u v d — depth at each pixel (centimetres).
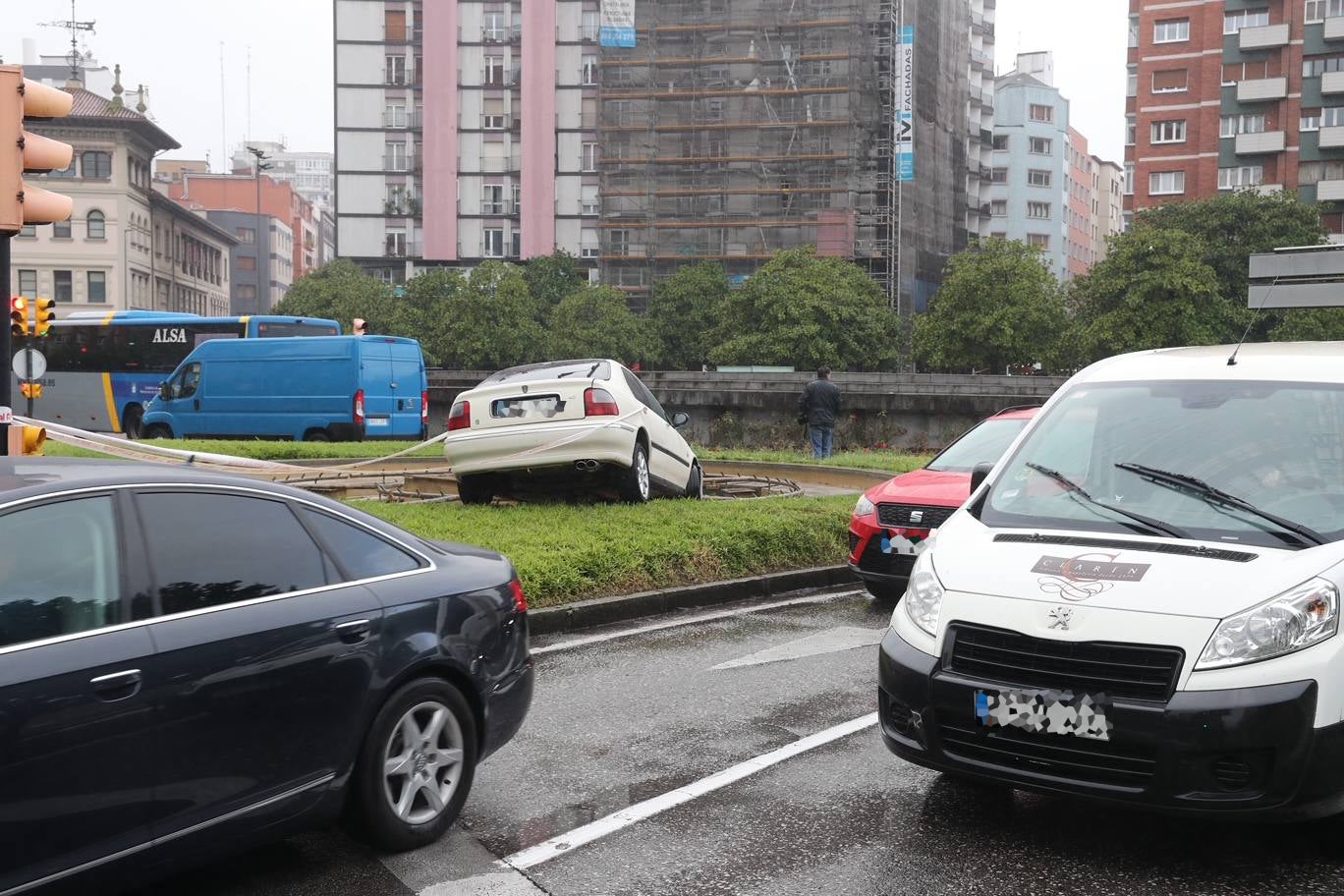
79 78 11238
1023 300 7369
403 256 9744
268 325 3191
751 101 9212
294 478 1510
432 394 3203
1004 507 534
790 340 7275
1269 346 593
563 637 874
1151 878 436
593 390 1254
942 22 9738
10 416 778
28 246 8269
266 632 413
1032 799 523
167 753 380
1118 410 566
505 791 534
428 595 477
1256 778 412
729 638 873
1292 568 441
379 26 9719
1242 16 8456
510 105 9669
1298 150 8300
